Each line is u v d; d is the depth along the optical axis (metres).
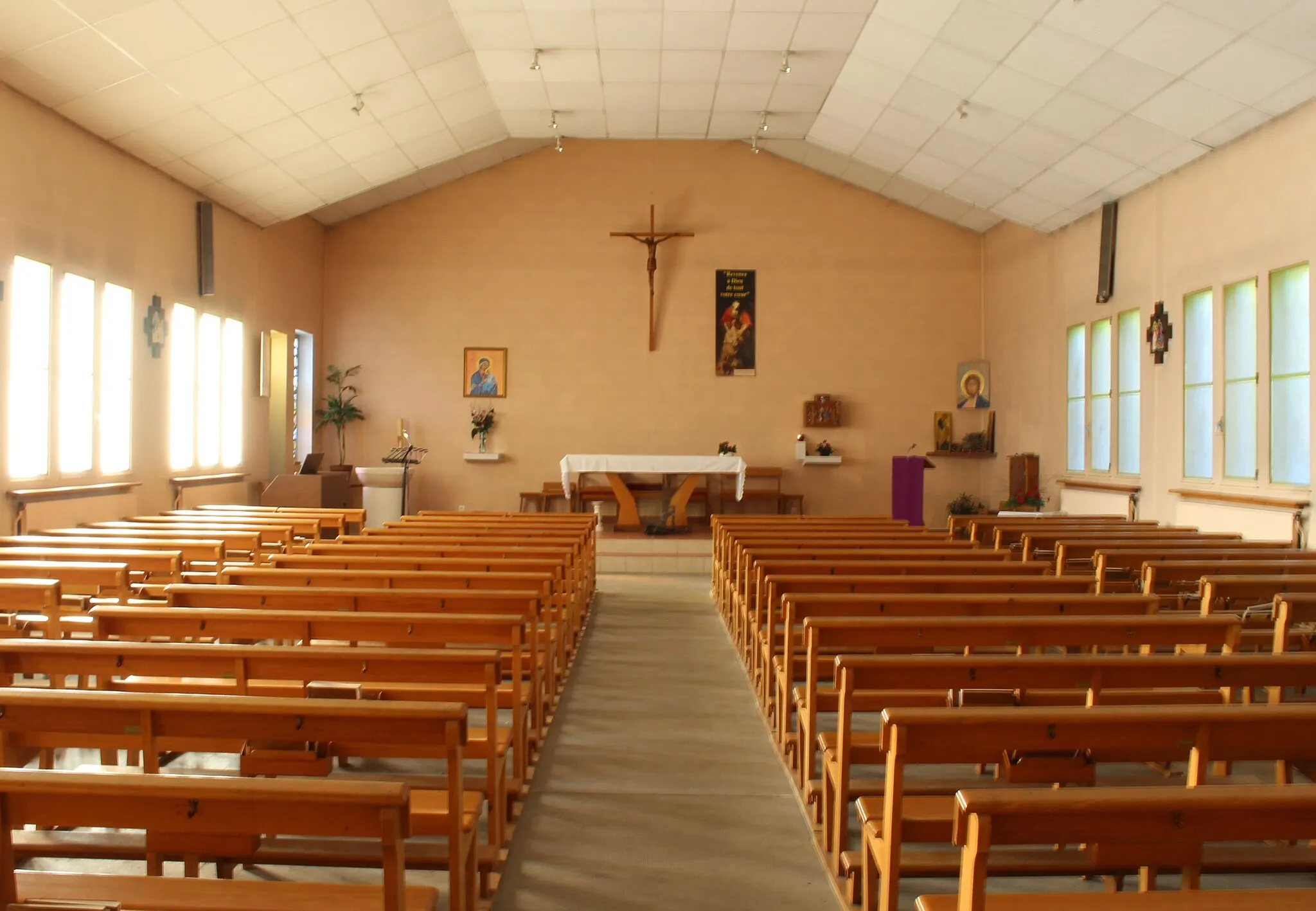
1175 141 9.80
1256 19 7.55
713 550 9.91
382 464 15.71
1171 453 10.50
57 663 3.26
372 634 3.94
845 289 15.84
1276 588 5.20
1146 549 7.42
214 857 2.99
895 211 15.84
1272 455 8.80
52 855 3.05
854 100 12.35
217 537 7.50
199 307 11.81
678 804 4.22
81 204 9.34
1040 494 13.88
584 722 5.43
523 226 15.80
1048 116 10.44
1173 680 3.21
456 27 10.59
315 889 2.33
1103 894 2.09
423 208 15.77
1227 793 1.92
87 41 8.16
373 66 10.61
